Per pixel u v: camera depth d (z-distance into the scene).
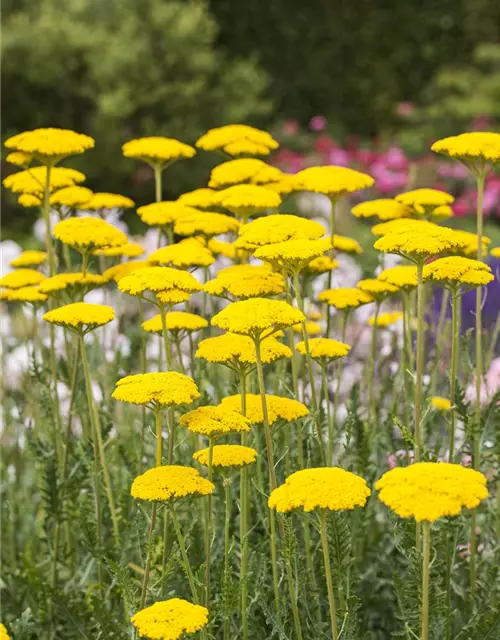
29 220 17.44
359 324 7.14
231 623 3.98
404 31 24.53
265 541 4.15
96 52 17.06
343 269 7.30
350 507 2.97
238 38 24.30
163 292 3.82
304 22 24.45
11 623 4.45
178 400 3.31
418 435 3.76
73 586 4.69
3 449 5.88
